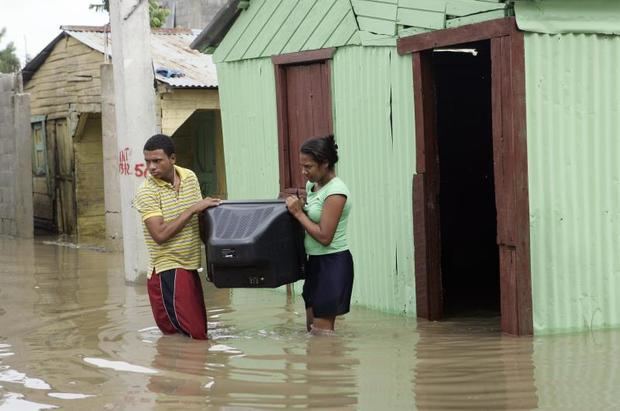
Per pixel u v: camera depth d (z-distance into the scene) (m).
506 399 6.55
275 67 12.28
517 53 8.51
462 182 13.11
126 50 13.30
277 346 8.46
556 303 8.79
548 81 8.63
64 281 13.55
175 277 8.79
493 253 13.41
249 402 6.60
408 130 10.06
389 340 8.71
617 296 9.04
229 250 8.23
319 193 8.41
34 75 22.00
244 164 13.16
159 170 8.59
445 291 11.98
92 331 9.54
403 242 10.23
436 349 8.24
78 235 19.98
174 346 8.56
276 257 8.34
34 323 10.12
